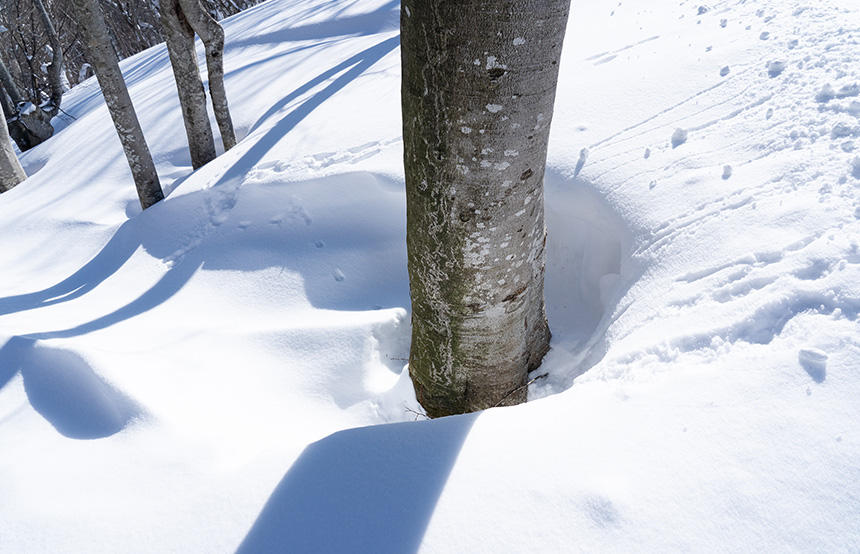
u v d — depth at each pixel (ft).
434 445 6.06
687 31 15.51
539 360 9.71
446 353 8.07
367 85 19.26
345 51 25.70
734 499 4.89
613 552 4.72
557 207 11.53
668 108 12.10
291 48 29.91
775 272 7.02
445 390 8.49
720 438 5.40
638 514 4.93
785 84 11.06
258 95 24.02
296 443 6.72
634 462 5.38
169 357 9.52
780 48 12.41
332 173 13.82
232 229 13.67
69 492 6.25
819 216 7.60
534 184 6.66
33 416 8.05
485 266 7.00
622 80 13.76
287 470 6.01
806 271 6.82
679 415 5.74
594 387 6.65
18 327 10.96
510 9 5.09
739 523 4.72
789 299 6.52
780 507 4.76
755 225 8.06
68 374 8.54
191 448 6.88
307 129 16.61
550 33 5.44
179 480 6.25
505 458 5.72
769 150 9.56
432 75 5.71
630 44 16.01
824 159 8.69
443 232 6.81
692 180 9.72
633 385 6.38
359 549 5.10
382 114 16.30
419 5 5.40
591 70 15.02
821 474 4.91
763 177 8.98
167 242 14.25
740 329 6.53
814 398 5.49
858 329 5.97
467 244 6.77
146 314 11.60
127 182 20.04
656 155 10.82
